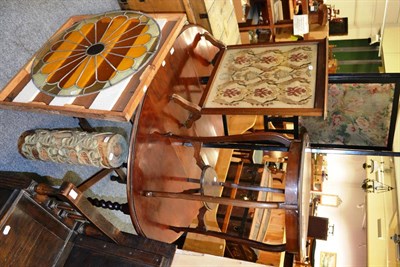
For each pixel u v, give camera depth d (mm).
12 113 1562
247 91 1653
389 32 5699
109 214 1943
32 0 1746
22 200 1006
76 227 1225
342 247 5375
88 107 1188
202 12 2166
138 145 1344
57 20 1865
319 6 3955
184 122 1698
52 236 1139
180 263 1283
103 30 1505
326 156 5844
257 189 1375
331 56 5094
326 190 5832
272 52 1825
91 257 1182
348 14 5797
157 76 1459
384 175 4410
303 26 2932
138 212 1359
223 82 1740
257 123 2828
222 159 2496
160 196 1387
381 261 4270
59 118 1765
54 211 1127
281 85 1625
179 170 1661
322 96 1496
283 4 3848
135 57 1320
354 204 5629
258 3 3643
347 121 1791
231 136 1417
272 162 3453
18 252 1016
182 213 1686
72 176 1783
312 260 4059
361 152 1710
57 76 1336
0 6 1612
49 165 1671
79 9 2002
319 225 3248
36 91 1312
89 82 1276
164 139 1522
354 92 1688
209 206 1523
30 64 1433
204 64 1907
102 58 1354
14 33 1649
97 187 1890
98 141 1283
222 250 2180
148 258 1142
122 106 1158
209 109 1621
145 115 1384
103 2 2174
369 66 5754
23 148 1461
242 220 2438
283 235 2975
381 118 1715
